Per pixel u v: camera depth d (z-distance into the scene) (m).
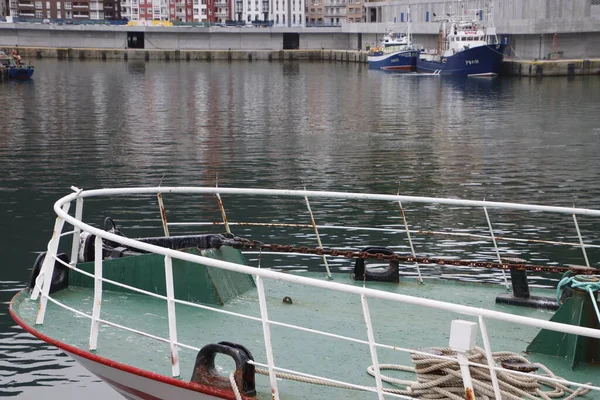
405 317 8.52
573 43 102.94
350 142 42.94
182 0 196.38
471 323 5.86
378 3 158.00
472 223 22.50
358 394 6.77
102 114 56.84
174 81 94.62
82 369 13.38
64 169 32.84
